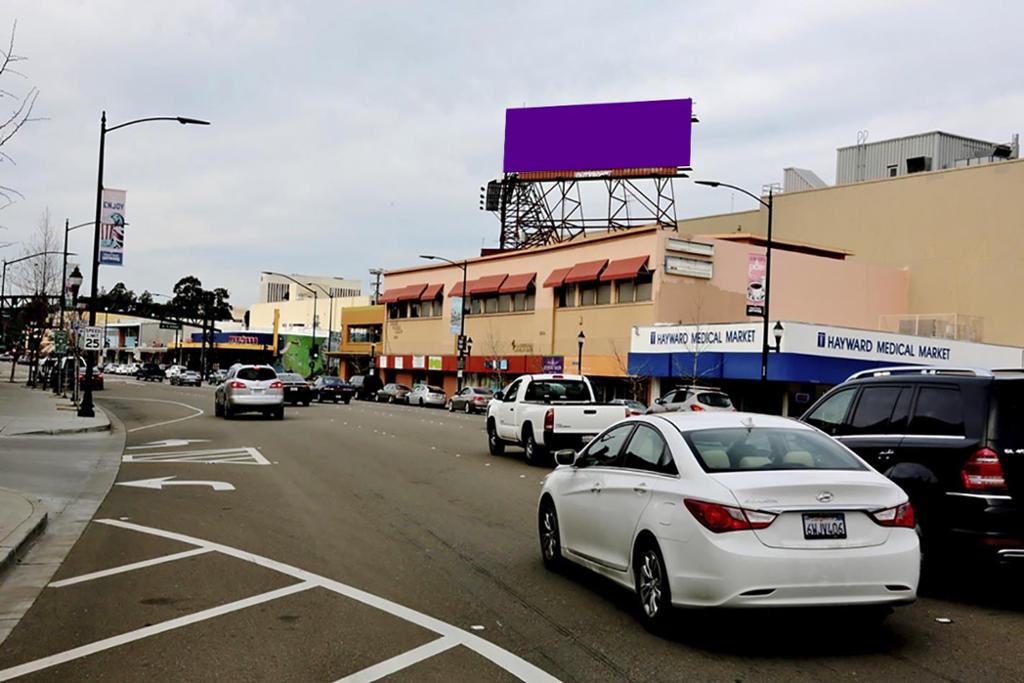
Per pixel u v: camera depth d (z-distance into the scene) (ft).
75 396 120.16
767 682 19.74
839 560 21.35
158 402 155.84
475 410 171.01
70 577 29.63
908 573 21.89
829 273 179.63
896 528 22.16
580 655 21.67
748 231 223.51
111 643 22.45
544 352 185.06
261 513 43.04
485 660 21.21
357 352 275.80
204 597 27.07
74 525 39.29
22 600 26.71
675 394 109.29
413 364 237.45
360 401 215.31
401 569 31.24
